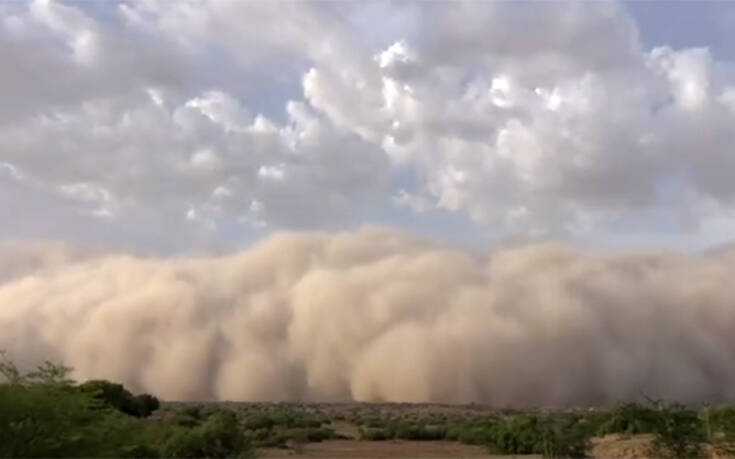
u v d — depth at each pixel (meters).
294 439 39.62
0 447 14.99
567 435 28.98
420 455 31.42
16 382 15.96
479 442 37.81
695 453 26.30
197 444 23.41
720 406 28.11
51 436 15.52
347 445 38.03
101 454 16.34
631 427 33.56
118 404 44.16
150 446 19.67
